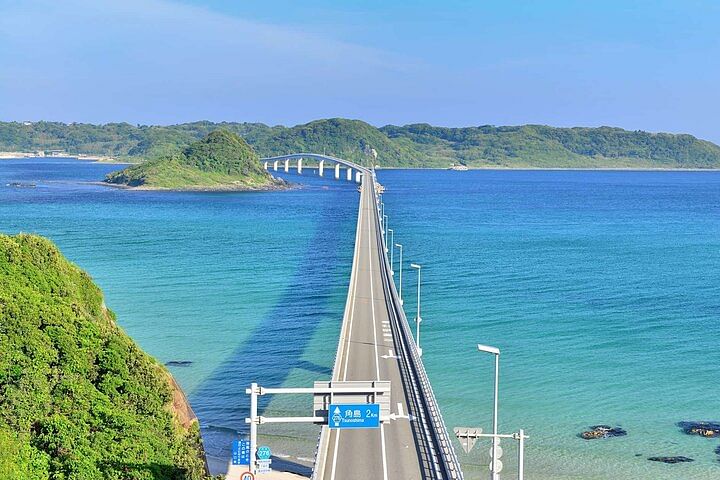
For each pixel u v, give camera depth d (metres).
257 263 161.25
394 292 112.44
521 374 89.19
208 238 198.50
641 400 81.75
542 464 67.69
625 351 98.88
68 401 52.78
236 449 49.41
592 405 80.25
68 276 68.00
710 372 90.75
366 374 76.12
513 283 142.88
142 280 140.75
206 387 85.12
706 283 146.25
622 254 182.88
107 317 70.69
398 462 55.41
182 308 119.75
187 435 60.66
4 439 46.44
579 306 124.31
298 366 92.12
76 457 48.59
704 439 72.81
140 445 51.53
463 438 47.16
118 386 56.56
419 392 70.69
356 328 95.94
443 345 100.62
